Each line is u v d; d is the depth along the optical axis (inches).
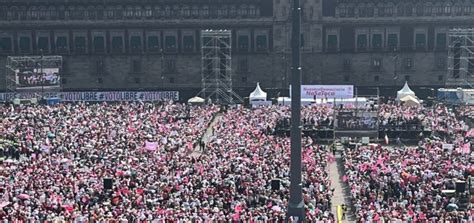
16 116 5590.6
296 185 2529.5
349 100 6574.8
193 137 4785.9
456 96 6752.0
